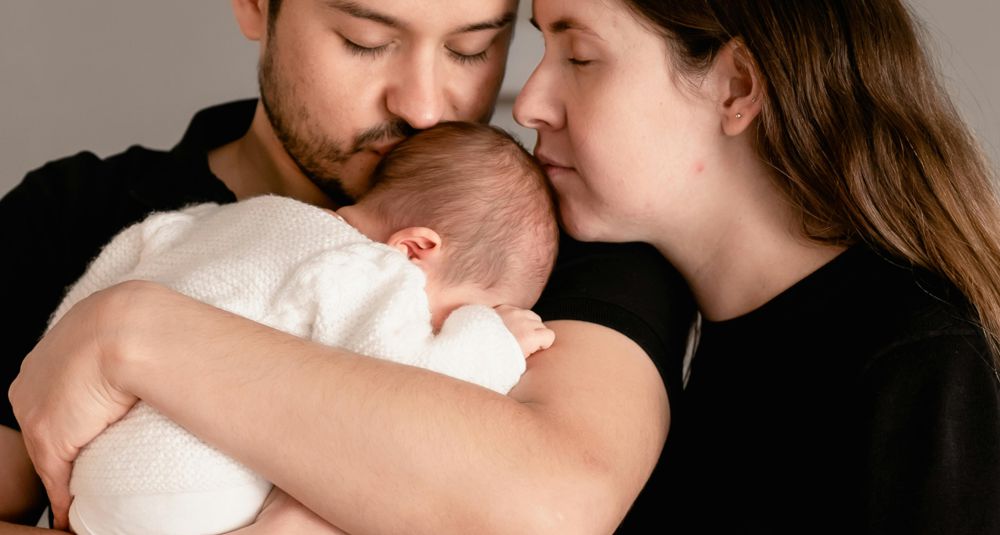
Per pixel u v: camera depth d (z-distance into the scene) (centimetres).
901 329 126
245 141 180
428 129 147
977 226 136
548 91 141
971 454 122
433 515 107
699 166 138
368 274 126
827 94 133
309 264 125
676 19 129
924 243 131
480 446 107
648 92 134
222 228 134
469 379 121
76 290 141
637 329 132
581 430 114
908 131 133
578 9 133
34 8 267
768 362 139
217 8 267
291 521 113
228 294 125
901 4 139
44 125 275
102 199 174
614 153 136
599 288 137
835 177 133
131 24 269
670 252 147
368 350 120
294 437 108
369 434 107
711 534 138
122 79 273
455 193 139
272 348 112
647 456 119
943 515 121
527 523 106
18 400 121
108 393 115
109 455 116
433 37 145
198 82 273
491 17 145
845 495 129
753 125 137
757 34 131
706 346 150
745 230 140
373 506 107
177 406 111
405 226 140
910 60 138
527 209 141
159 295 116
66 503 123
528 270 141
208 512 115
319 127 157
